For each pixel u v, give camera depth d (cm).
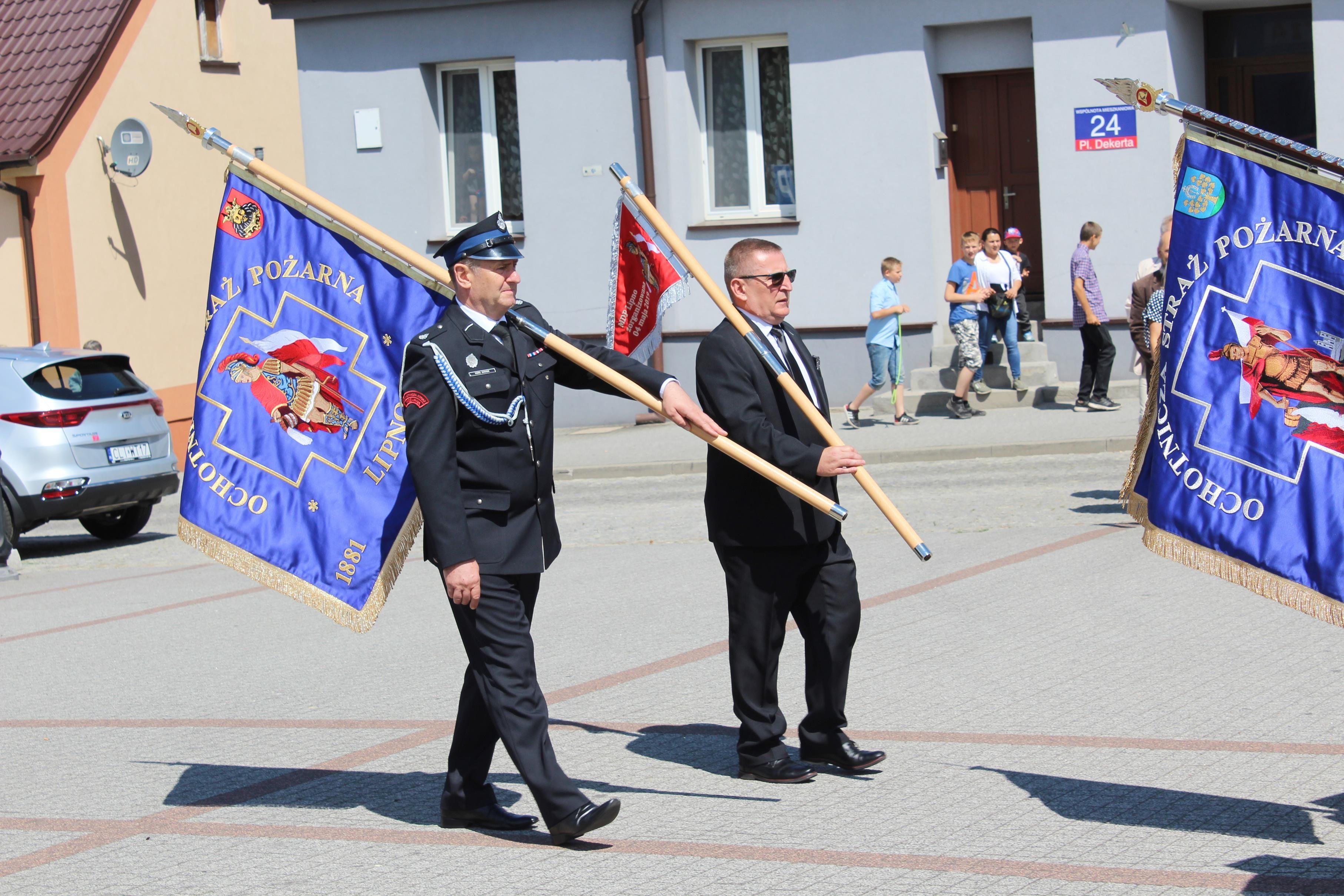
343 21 1959
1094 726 571
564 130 1883
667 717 627
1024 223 1788
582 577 980
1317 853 429
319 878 458
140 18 2236
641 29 1825
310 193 540
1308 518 430
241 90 2439
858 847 457
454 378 469
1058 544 962
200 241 2356
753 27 1791
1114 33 1647
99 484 1339
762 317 531
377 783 559
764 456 511
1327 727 552
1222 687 615
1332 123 1591
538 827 499
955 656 693
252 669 778
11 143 2070
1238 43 1728
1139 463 464
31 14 2238
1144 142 1644
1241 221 446
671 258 553
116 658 830
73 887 459
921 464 1418
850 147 1767
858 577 899
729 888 430
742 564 526
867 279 1775
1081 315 1571
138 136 2141
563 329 1909
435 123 1967
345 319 537
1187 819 464
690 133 1839
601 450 1675
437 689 705
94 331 2150
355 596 525
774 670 534
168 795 558
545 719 479
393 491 528
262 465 538
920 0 1720
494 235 477
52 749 639
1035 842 451
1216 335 448
